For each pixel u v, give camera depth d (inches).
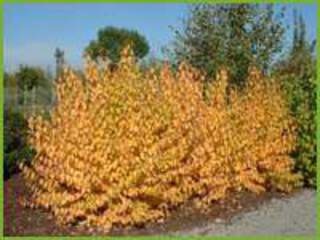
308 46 677.9
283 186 504.7
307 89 540.4
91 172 379.6
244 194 487.2
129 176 381.7
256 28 658.8
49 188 399.9
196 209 435.2
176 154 414.6
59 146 390.6
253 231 396.2
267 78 561.9
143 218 392.2
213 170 444.1
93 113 381.1
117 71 393.7
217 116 451.8
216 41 651.5
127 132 382.9
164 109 414.9
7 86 832.3
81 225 390.6
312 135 525.0
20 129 543.8
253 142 496.7
